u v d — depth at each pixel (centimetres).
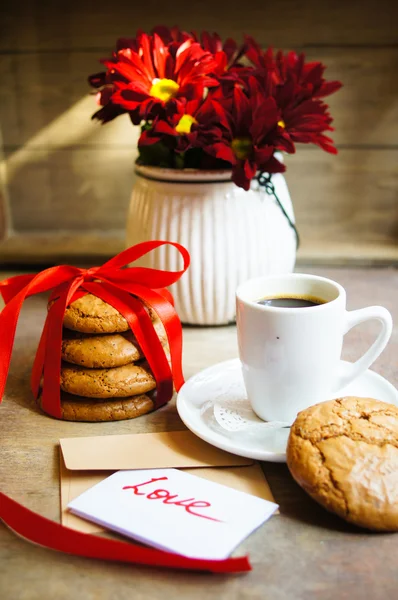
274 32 80
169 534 42
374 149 83
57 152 86
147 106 59
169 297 59
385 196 85
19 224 89
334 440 44
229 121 60
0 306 71
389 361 61
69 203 88
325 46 80
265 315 47
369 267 81
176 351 55
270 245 65
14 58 82
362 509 42
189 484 46
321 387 50
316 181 85
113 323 53
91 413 53
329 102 82
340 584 40
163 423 53
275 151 65
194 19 80
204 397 54
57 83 83
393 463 43
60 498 46
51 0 79
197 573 41
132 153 85
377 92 81
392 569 41
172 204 63
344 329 49
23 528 43
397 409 46
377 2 78
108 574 41
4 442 52
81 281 55
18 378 60
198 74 60
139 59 60
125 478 47
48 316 54
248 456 46
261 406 51
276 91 62
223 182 63
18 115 84
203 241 63
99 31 81
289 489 47
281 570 41
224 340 65
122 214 88
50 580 41
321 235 87
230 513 44
